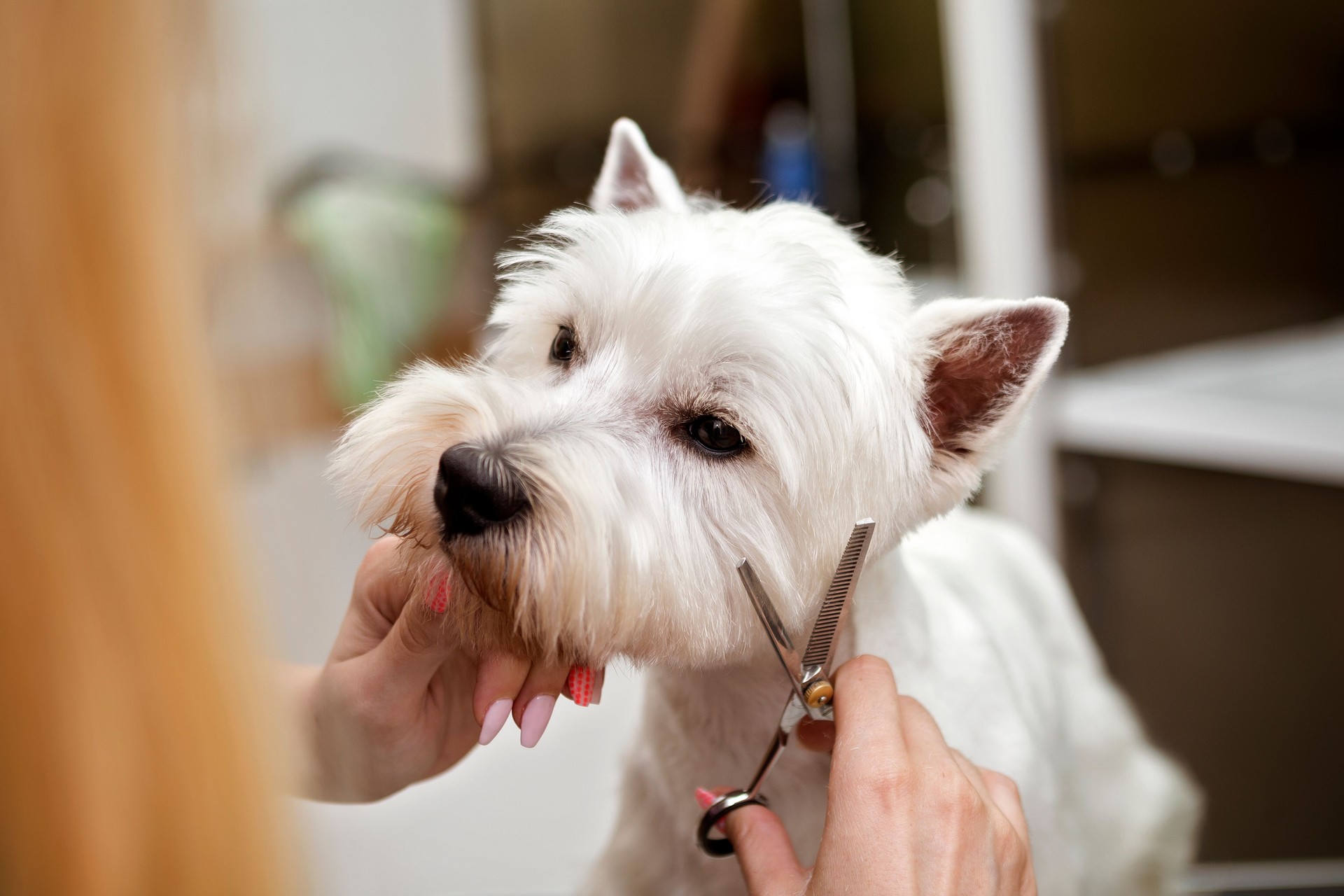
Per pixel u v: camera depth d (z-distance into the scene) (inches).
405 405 43.9
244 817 13.4
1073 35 101.7
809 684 39.1
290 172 121.8
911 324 48.1
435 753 45.7
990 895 32.7
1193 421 100.0
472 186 137.8
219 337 14.5
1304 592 91.7
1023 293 107.0
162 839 12.8
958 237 118.9
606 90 135.3
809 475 44.1
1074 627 72.0
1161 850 71.9
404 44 134.5
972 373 48.4
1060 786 58.5
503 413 43.1
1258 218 101.4
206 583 13.1
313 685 41.7
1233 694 95.9
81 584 12.3
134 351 12.5
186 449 12.9
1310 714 92.4
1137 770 72.6
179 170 13.3
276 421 15.9
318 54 129.7
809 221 50.4
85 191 12.2
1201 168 101.0
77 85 12.3
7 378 12.1
